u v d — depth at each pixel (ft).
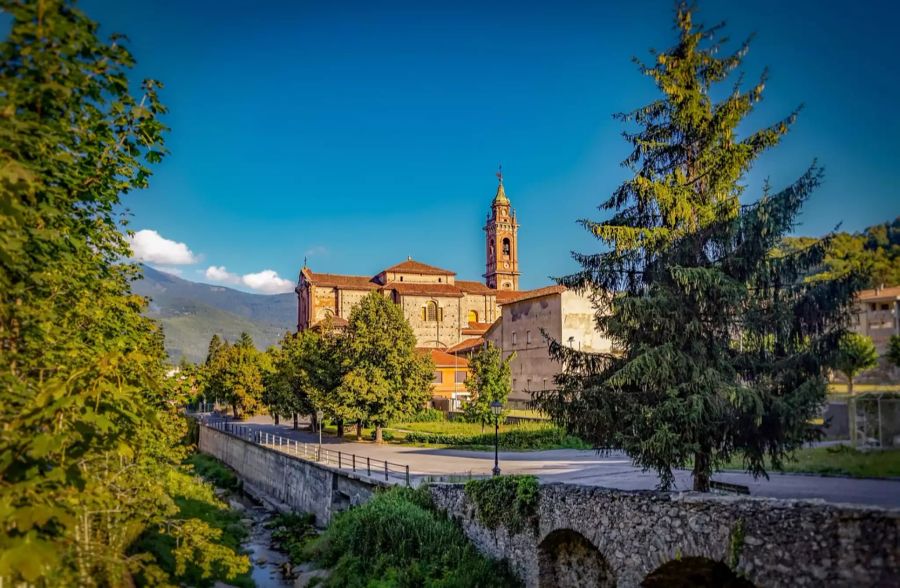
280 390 217.15
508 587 66.59
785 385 50.57
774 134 54.70
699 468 54.19
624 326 57.36
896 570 35.86
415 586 71.31
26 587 23.04
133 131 33.58
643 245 58.65
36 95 25.20
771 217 50.44
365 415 164.35
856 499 51.75
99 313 38.11
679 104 59.06
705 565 49.78
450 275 366.22
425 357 179.42
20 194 24.62
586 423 58.49
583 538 62.28
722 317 54.29
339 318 323.98
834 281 47.60
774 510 42.29
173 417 74.54
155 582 31.04
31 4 24.38
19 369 29.30
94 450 26.05
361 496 103.65
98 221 39.34
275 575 90.53
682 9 60.59
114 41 29.12
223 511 125.08
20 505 20.99
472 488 76.18
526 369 200.23
